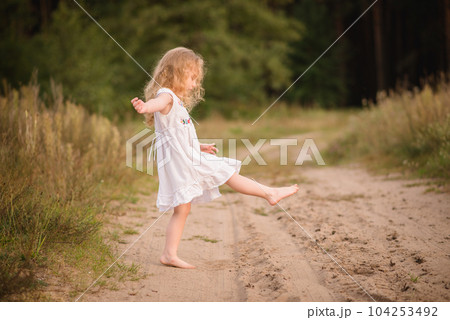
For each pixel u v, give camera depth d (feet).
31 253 10.93
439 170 22.40
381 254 12.40
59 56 47.75
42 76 46.16
